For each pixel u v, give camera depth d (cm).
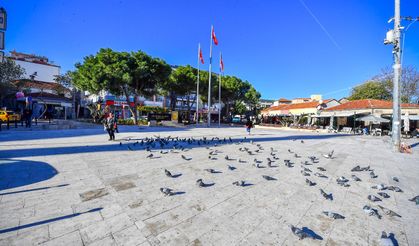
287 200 402
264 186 476
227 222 314
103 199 378
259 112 5125
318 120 3444
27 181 452
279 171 607
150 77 2439
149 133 1603
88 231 279
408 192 469
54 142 982
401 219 340
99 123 2362
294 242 269
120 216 321
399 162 809
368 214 352
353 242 274
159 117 2805
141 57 2370
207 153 837
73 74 2694
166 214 332
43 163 597
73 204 354
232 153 862
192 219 319
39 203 352
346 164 747
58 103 3322
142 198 388
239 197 409
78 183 453
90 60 2333
